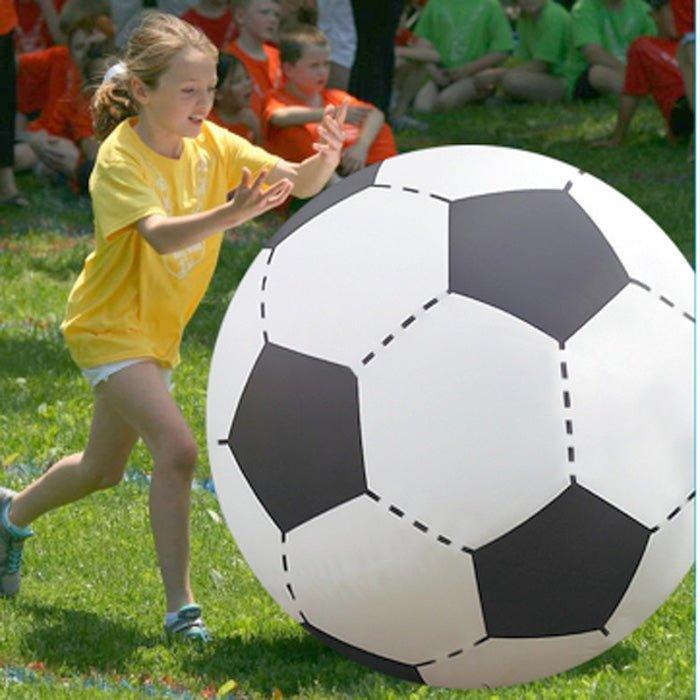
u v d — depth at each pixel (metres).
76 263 16.94
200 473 10.65
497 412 6.32
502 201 6.75
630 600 6.73
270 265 7.00
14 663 7.38
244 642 7.74
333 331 6.59
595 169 22.55
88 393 12.30
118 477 8.11
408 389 6.39
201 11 20.83
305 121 17.77
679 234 18.62
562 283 6.52
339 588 6.68
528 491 6.36
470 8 28.03
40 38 22.73
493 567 6.45
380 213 6.80
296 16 20.34
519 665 6.82
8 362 13.06
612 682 7.12
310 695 6.98
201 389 12.41
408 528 6.41
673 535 6.69
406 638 6.73
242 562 9.00
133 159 7.52
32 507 8.24
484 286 6.47
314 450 6.57
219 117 18.36
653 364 6.55
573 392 6.39
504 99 28.59
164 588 8.36
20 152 21.47
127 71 7.52
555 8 28.28
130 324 7.63
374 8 20.84
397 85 25.62
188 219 7.18
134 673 7.31
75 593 8.43
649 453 6.51
